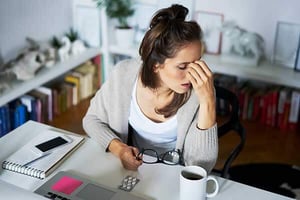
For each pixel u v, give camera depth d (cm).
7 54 296
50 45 324
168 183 135
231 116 180
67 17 345
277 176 229
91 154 152
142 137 166
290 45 302
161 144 165
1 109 271
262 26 315
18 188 104
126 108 162
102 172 142
